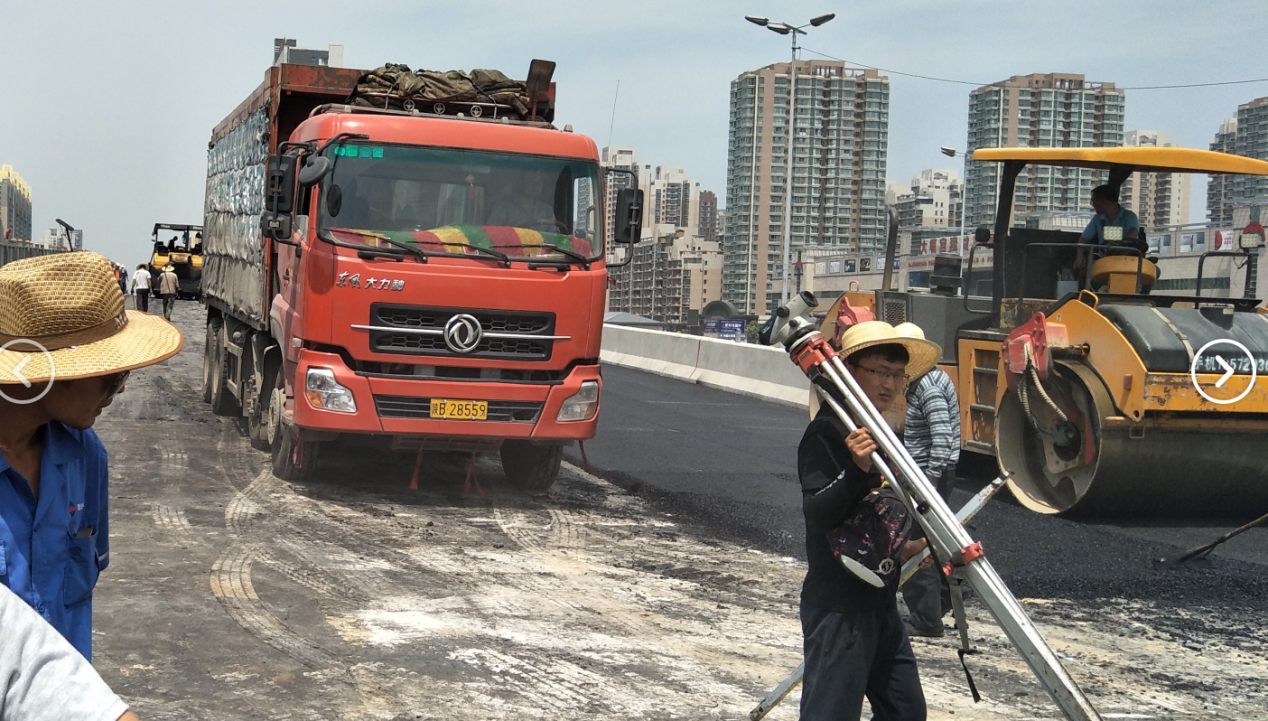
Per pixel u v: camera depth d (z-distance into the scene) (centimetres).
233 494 925
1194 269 1052
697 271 17325
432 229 904
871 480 348
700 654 575
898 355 384
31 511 238
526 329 916
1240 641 644
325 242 882
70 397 233
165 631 560
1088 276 1068
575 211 944
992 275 1130
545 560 766
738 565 776
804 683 362
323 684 500
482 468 1127
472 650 561
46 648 154
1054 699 292
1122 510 961
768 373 1962
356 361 892
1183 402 898
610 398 1805
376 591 662
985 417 1094
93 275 226
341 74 1089
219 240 1409
